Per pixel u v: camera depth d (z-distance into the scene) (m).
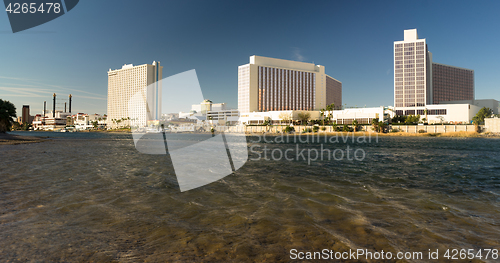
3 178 17.73
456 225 9.19
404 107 157.00
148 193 13.66
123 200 12.20
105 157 32.19
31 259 6.45
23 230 8.33
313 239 7.88
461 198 13.24
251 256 6.77
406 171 23.72
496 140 89.50
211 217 9.89
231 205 11.57
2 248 7.03
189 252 6.96
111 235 8.04
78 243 7.42
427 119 150.00
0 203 11.39
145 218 9.67
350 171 23.27
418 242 7.75
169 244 7.45
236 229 8.67
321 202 12.23
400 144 72.69
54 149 46.19
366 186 16.34
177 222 9.29
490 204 12.04
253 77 199.25
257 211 10.70
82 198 12.44
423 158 36.75
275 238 7.96
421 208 11.30
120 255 6.74
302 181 17.86
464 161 33.03
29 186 15.10
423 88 154.00
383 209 11.12
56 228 8.55
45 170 21.53
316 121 163.62
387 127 133.00
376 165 28.33
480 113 136.00
